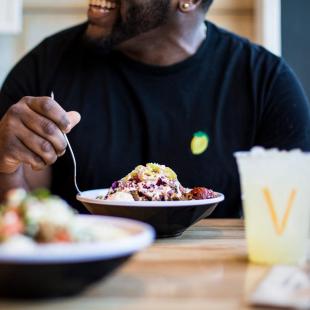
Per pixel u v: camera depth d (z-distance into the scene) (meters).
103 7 1.48
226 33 1.70
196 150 1.54
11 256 0.52
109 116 1.56
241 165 0.77
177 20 1.51
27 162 1.11
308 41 2.44
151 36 1.52
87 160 1.53
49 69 1.61
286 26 2.44
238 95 1.59
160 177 1.00
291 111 1.56
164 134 1.54
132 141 1.55
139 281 0.65
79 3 2.41
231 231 1.02
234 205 1.56
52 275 0.54
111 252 0.56
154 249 0.84
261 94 1.58
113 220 0.70
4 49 2.40
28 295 0.56
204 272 0.69
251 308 0.55
